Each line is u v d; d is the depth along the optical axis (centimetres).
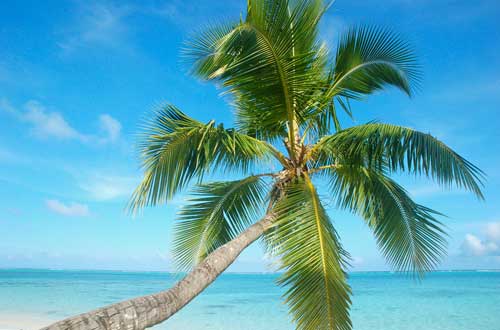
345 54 682
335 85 680
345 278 535
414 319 2017
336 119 759
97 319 260
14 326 1595
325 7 585
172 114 602
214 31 710
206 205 723
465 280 6988
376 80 719
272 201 648
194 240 721
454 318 2042
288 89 598
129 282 6000
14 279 6519
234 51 545
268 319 1972
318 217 554
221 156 629
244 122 798
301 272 498
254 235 537
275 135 738
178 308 357
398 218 717
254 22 518
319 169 704
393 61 706
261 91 598
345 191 754
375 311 2342
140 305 305
